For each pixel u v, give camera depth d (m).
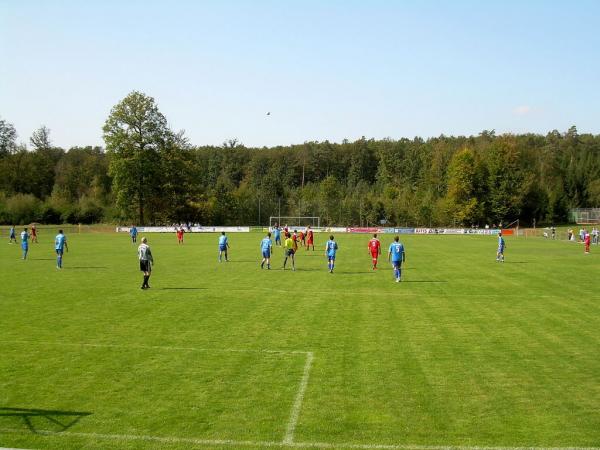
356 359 11.47
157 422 8.16
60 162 129.75
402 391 9.52
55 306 17.47
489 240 62.47
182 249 43.84
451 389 9.62
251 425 8.05
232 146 147.88
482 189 97.94
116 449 7.28
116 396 9.23
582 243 57.06
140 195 80.69
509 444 7.49
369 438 7.64
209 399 9.09
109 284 22.56
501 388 9.70
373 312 16.62
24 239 34.16
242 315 16.08
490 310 17.03
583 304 18.17
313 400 9.06
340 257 36.69
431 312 16.67
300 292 20.58
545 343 12.87
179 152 86.38
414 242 57.41
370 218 98.25
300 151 148.25
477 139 131.12
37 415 8.41
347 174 145.12
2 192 91.88
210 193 98.69
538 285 22.67
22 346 12.45
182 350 12.12
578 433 7.84
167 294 20.00
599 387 9.79
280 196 121.69
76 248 44.47
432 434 7.78
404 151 138.62
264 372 10.55
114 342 12.83
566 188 117.19
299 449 7.32
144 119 79.62
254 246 47.78
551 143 136.75
